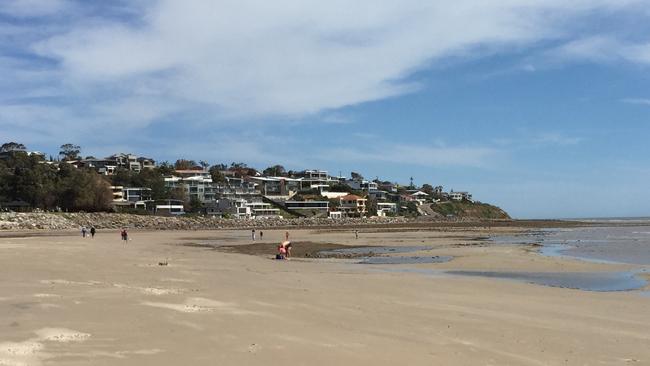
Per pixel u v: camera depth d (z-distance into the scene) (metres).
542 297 18.47
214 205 152.62
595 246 51.62
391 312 14.19
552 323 13.54
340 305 14.97
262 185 184.00
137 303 13.94
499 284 21.94
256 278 22.06
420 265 32.50
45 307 13.10
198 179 159.25
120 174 150.75
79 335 10.25
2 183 116.06
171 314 12.51
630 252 43.28
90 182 122.06
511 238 70.38
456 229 107.19
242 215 148.50
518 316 14.42
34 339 9.86
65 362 8.45
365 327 12.06
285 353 9.45
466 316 14.05
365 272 27.47
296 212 165.12
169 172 172.12
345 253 44.66
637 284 23.80
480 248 48.97
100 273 22.27
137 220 115.44
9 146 155.25
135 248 44.88
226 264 30.47
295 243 59.62
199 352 9.31
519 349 10.57
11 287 16.70
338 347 10.05
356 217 169.62
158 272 23.42
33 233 79.69
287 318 12.64
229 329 11.16
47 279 19.38
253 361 8.88
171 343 9.85
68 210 118.94
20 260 27.67
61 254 33.28
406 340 10.91
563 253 42.28
